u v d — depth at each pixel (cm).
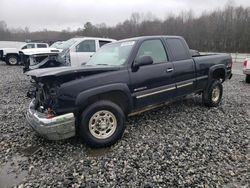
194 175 314
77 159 364
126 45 467
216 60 609
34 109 411
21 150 402
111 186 297
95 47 1016
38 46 2091
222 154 368
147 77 445
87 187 297
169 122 507
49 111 366
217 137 430
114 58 466
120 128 407
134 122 509
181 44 541
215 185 294
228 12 5016
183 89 520
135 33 5962
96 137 390
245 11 4819
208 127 478
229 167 332
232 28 4744
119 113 404
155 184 298
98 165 345
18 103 700
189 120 518
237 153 371
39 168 345
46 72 367
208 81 586
